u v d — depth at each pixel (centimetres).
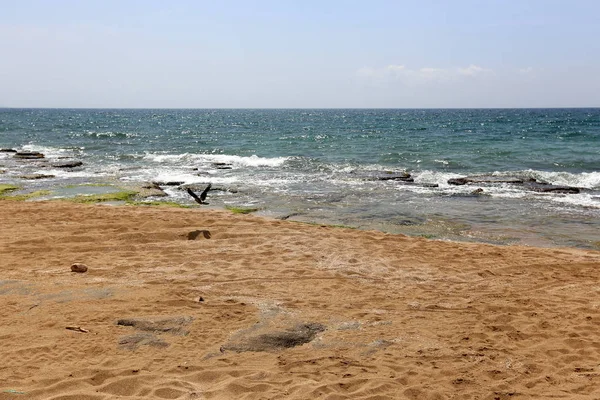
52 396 418
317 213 1456
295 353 518
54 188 1806
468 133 4941
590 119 8906
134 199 1645
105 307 625
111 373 462
